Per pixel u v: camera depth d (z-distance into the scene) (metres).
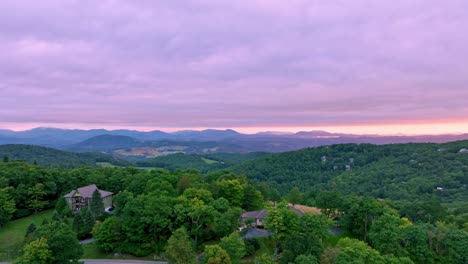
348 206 93.94
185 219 79.31
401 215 111.94
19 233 89.56
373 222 81.19
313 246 65.62
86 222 86.62
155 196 83.19
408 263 63.22
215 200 88.25
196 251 75.56
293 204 123.38
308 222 76.69
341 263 57.94
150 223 76.50
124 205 89.06
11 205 95.50
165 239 78.38
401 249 73.25
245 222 87.50
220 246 65.62
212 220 79.12
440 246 77.56
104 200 110.81
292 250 65.38
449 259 74.38
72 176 124.12
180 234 66.56
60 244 58.78
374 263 61.31
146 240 77.38
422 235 75.94
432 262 73.50
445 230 82.19
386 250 72.62
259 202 109.12
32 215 106.50
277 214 76.12
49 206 114.12
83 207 100.44
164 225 75.81
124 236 78.25
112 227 77.81
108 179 126.38
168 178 114.38
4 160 146.25
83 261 67.50
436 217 105.81
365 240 85.69
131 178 120.44
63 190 119.75
